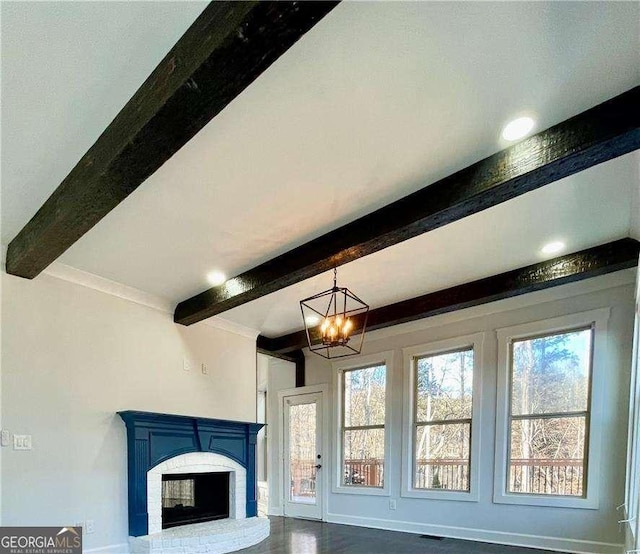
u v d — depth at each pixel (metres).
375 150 2.61
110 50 1.85
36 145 2.43
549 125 2.48
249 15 1.50
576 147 2.38
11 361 3.58
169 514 4.95
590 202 3.28
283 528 5.94
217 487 5.51
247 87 2.00
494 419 5.16
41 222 3.04
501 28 1.81
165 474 4.79
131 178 2.39
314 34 1.78
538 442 4.86
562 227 3.68
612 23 1.80
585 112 2.37
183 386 5.20
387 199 3.19
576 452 4.61
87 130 2.33
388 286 5.04
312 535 5.46
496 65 2.01
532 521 4.71
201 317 5.02
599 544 4.28
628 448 3.95
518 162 2.60
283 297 5.12
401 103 2.22
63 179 2.76
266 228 3.50
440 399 5.72
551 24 1.80
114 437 4.32
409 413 5.91
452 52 1.92
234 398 5.92
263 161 2.64
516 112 2.35
